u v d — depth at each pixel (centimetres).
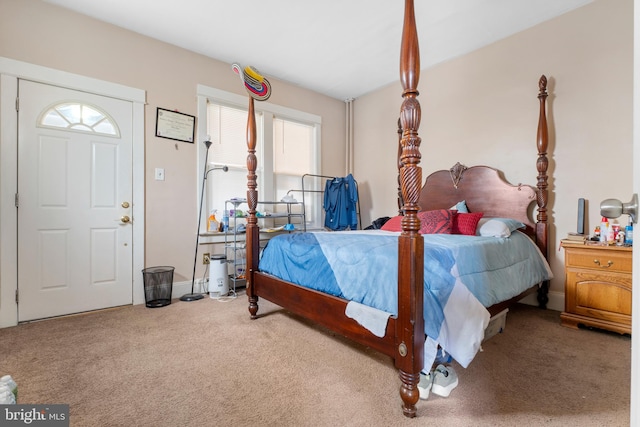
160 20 269
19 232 235
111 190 276
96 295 268
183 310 271
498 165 304
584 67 253
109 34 273
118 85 278
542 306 272
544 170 263
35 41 241
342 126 466
